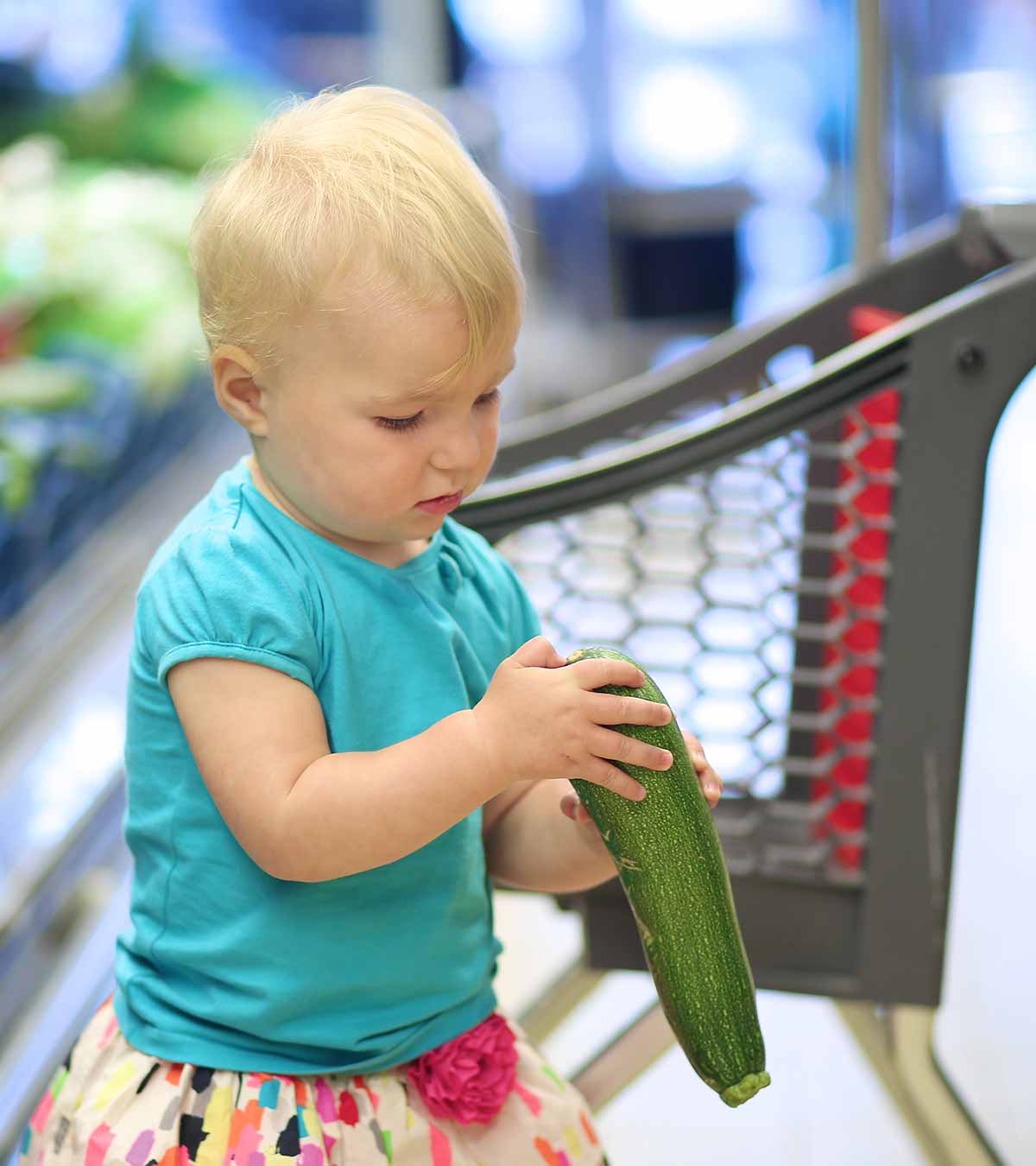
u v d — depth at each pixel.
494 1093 1.10
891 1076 1.44
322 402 0.94
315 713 0.98
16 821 2.08
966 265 1.74
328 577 1.01
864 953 1.31
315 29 5.14
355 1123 1.04
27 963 1.92
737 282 5.45
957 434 1.22
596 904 1.38
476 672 1.11
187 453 3.45
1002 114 4.54
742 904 1.34
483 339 0.93
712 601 1.30
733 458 1.28
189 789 1.03
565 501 1.32
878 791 1.28
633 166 5.38
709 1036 0.94
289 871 0.95
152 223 3.65
